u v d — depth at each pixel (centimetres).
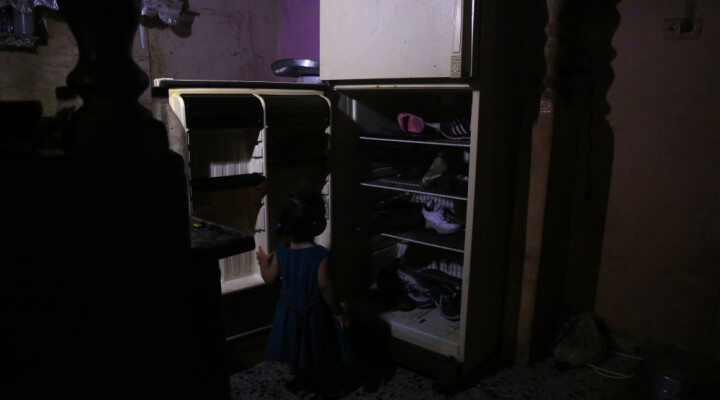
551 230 260
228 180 228
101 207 59
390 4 222
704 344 254
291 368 231
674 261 257
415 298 279
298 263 220
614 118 262
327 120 258
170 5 291
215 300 85
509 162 254
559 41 227
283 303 227
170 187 65
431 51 214
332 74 249
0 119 53
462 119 250
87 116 58
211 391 87
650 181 257
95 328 62
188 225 69
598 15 256
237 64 345
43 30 241
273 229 263
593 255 282
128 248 63
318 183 276
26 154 54
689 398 215
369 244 309
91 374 62
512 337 268
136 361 67
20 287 55
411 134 266
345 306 285
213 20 324
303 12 348
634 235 267
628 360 268
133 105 62
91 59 59
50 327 58
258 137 239
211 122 211
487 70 221
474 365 254
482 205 234
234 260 253
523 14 238
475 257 235
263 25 359
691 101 239
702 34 232
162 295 68
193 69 318
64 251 57
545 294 270
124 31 60
